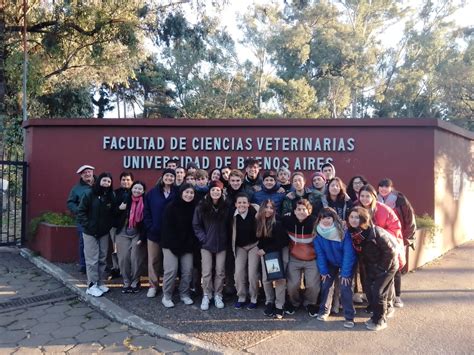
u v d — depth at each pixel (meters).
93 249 5.55
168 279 5.18
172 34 16.16
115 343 4.24
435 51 37.03
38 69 15.02
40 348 4.13
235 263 5.17
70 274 6.42
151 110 39.84
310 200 5.36
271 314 4.88
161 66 37.91
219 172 6.04
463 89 30.94
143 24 16.11
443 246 8.16
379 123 7.91
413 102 38.16
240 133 8.20
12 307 5.27
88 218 5.51
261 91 37.09
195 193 5.37
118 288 5.88
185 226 5.22
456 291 5.74
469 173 9.65
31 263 7.32
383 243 4.45
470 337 4.30
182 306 5.21
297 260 5.00
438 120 7.77
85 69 18.17
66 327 4.65
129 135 8.26
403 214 5.39
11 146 12.73
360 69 38.19
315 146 8.06
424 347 4.09
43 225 7.44
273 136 8.15
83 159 8.22
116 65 17.53
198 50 17.95
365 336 4.35
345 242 4.68
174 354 4.01
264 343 4.20
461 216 9.20
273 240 4.93
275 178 5.64
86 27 15.54
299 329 4.54
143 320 4.72
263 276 4.96
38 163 8.20
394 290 5.08
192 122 8.20
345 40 38.38
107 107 36.62
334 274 4.88
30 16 15.11
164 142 8.23
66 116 19.30
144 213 5.52
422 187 7.82
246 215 5.07
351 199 5.66
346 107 40.72
